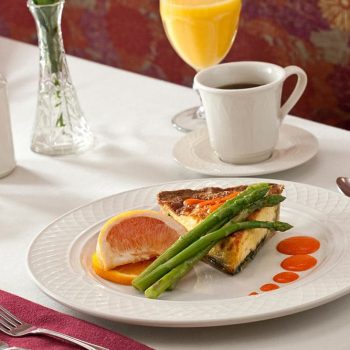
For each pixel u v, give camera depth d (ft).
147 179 4.73
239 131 4.61
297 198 4.31
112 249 4.00
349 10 6.17
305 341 3.68
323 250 4.05
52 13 4.85
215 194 4.28
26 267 4.02
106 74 5.83
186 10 5.12
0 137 4.80
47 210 4.55
